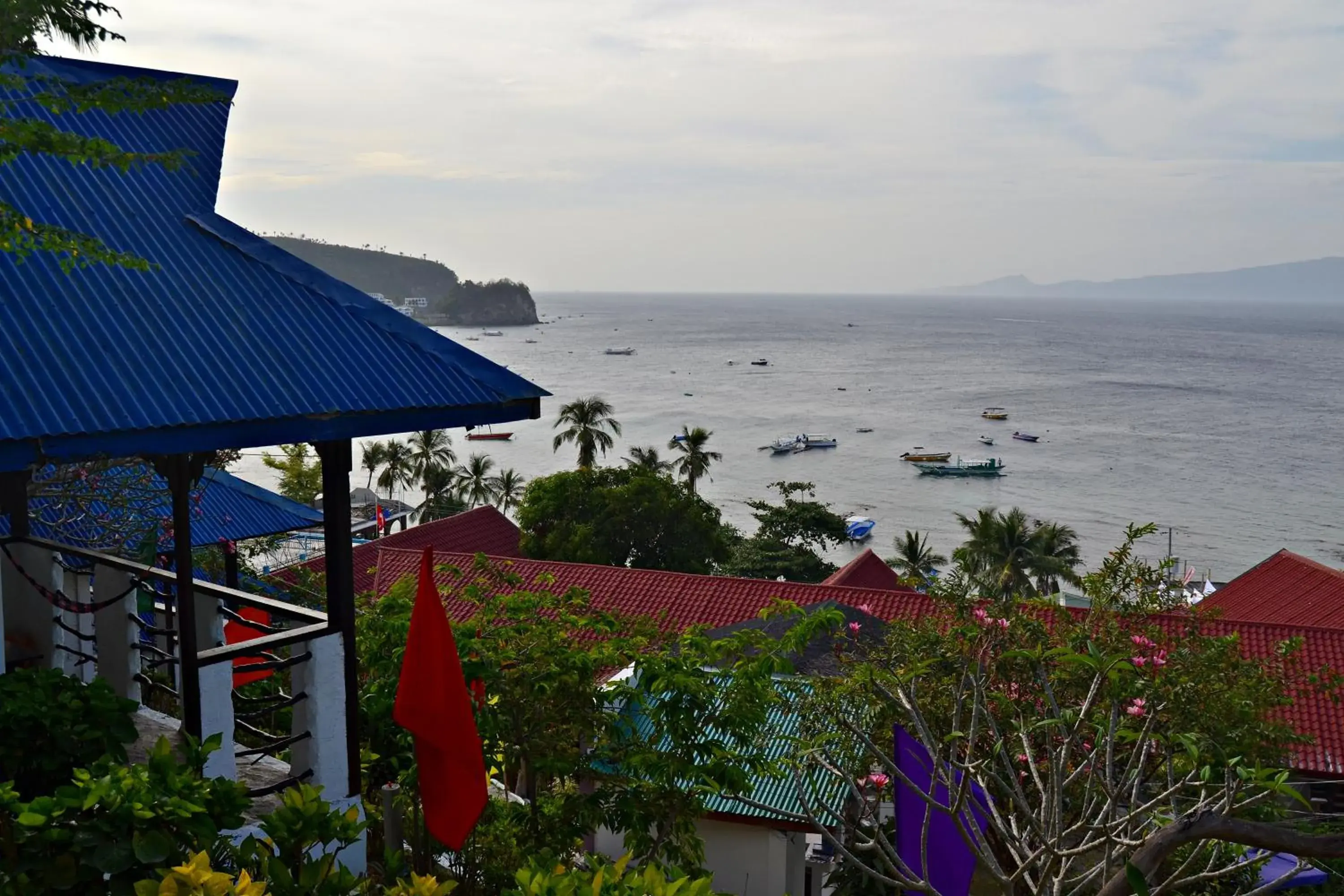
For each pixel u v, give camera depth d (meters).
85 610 9.37
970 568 13.63
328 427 7.24
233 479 17.84
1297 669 15.73
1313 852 5.72
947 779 7.80
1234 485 118.69
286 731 11.13
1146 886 5.45
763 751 10.62
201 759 5.73
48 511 12.19
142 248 7.91
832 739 9.94
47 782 6.25
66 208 7.98
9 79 6.93
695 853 10.05
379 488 81.31
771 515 62.50
